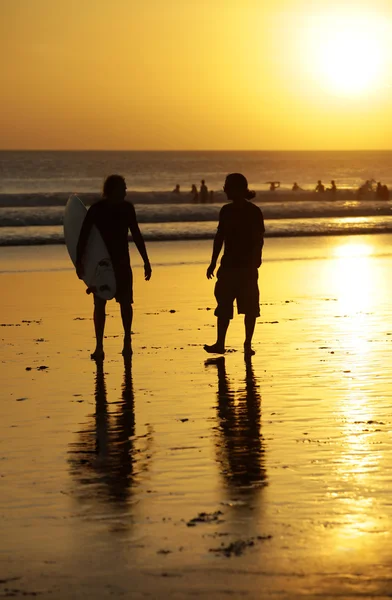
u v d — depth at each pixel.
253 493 14.18
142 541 12.05
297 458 16.25
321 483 14.66
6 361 26.94
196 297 43.06
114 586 10.52
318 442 17.41
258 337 31.20
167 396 21.98
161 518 13.03
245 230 27.52
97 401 21.47
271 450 16.84
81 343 30.28
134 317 36.19
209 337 31.38
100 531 12.52
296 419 19.44
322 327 33.31
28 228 98.88
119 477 15.26
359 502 13.62
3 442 17.73
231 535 12.20
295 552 11.48
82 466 15.99
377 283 49.25
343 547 11.66
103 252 26.95
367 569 10.90
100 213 27.02
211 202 162.50
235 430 18.48
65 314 37.53
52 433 18.42
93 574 10.91
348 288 46.66
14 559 11.52
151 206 125.62
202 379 24.08
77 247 27.23
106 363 26.61
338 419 19.39
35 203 148.38
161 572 10.91
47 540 12.21
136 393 22.34
